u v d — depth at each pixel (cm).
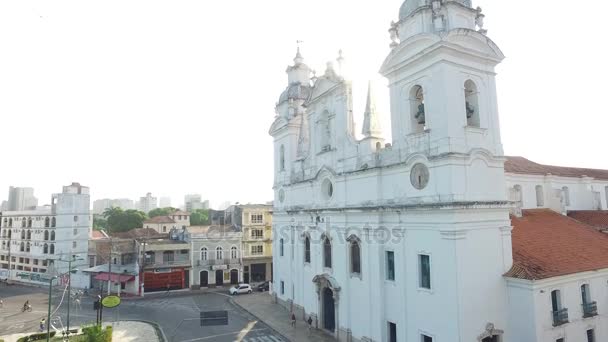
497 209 2364
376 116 2969
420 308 2414
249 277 6106
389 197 2717
